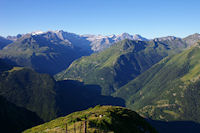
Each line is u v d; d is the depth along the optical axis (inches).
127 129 3865.7
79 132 3385.8
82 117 4554.6
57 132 3880.4
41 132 4485.7
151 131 4534.9
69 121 4431.6
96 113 4606.3
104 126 3627.0
